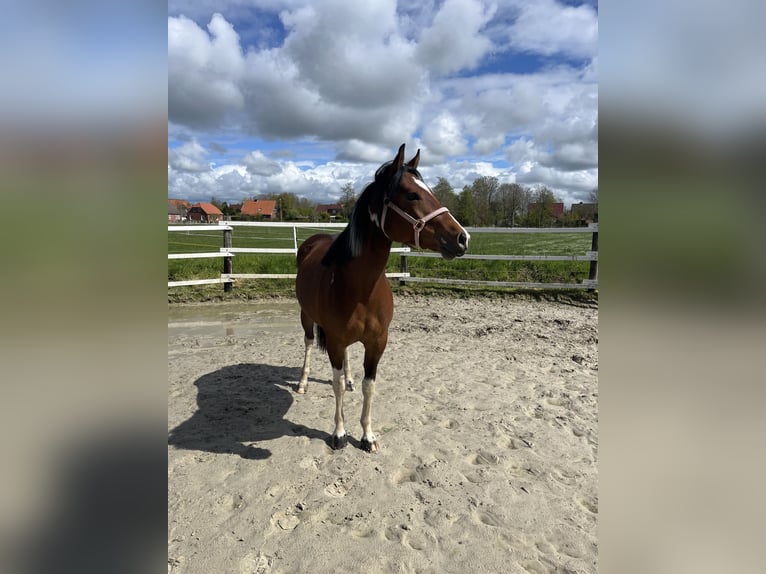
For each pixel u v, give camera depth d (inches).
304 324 154.3
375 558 79.2
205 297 319.3
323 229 426.0
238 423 130.3
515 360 192.5
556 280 354.9
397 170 97.5
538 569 77.3
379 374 173.6
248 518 89.0
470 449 116.9
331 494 97.3
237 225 330.6
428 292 349.1
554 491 99.6
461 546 82.4
